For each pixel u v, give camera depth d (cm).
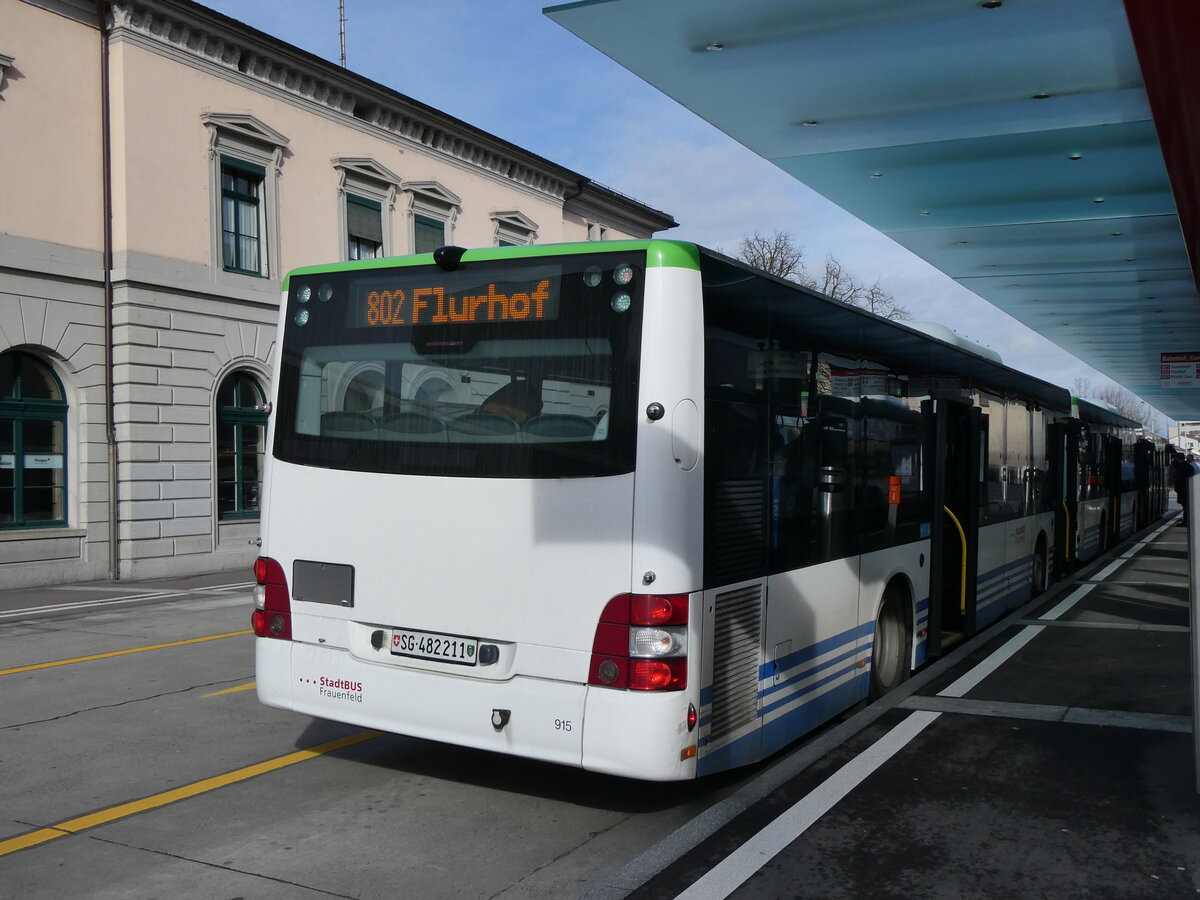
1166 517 3553
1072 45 904
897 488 757
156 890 431
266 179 2186
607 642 466
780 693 557
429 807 536
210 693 812
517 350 501
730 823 491
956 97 1034
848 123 1114
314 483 552
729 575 502
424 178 2653
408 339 533
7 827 507
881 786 544
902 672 785
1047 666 867
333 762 617
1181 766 579
